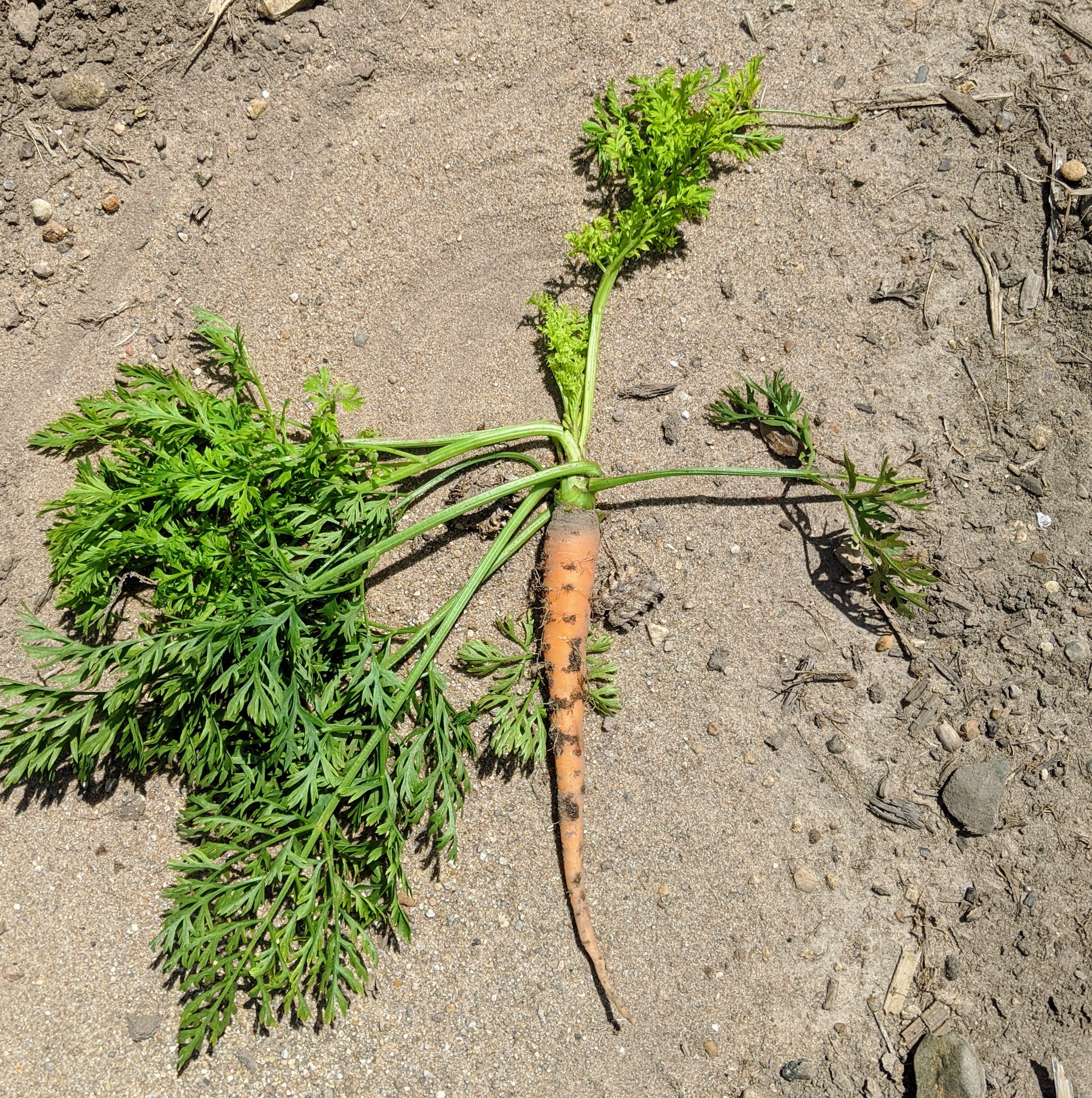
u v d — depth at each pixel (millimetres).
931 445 498
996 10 500
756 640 495
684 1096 479
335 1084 475
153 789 482
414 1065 477
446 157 497
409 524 493
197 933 435
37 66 483
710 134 467
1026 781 489
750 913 488
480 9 496
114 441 468
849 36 500
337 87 495
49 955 476
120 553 446
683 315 499
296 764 448
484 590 493
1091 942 478
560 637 469
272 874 433
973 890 487
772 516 497
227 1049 472
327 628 449
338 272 496
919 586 495
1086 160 496
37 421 490
